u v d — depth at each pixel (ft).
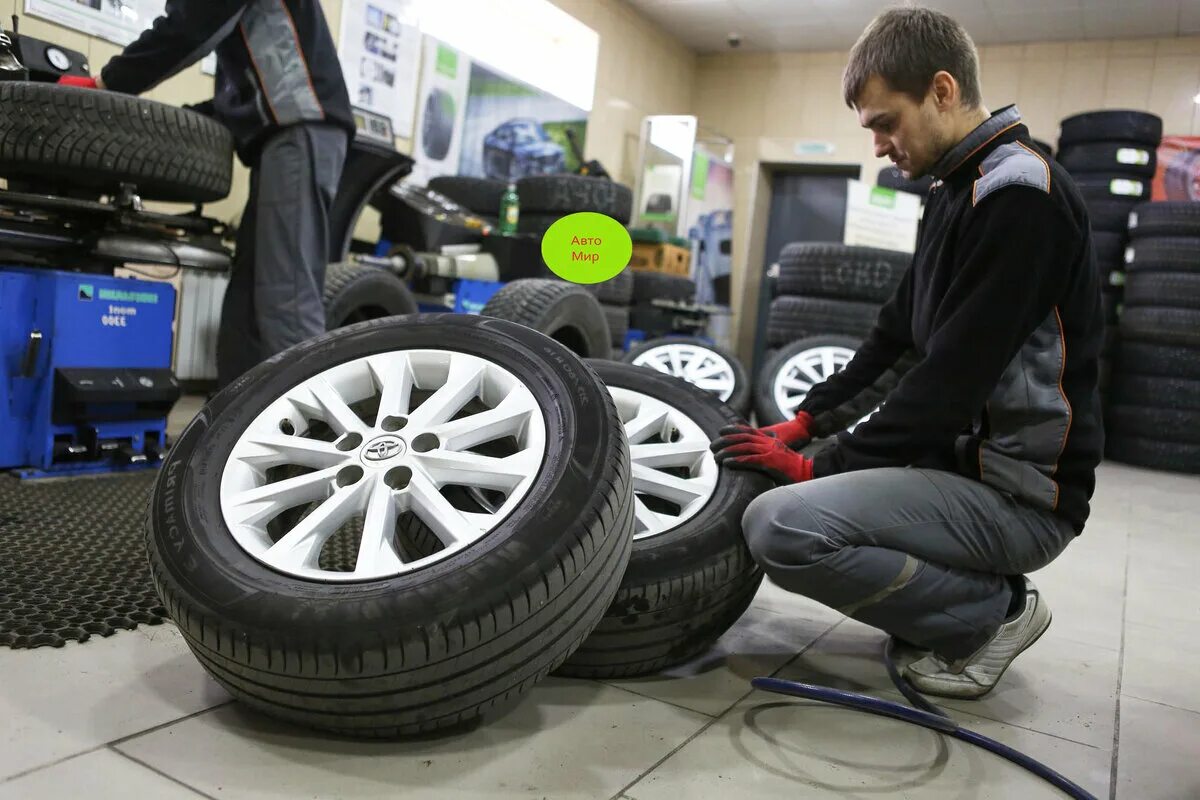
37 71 9.00
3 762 3.38
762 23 28.30
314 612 3.55
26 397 8.29
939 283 4.92
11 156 7.64
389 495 4.17
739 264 31.55
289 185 8.76
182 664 4.50
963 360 4.44
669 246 21.97
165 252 8.76
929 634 4.82
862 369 5.84
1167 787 4.08
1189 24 24.63
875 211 20.58
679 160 26.94
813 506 4.69
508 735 4.01
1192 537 11.22
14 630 4.66
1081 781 4.08
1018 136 4.79
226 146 8.71
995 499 4.76
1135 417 19.99
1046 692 5.21
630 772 3.76
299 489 4.31
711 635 5.06
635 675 4.88
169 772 3.44
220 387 9.23
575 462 4.07
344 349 4.96
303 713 3.67
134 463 8.88
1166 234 19.74
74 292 8.27
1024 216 4.42
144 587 5.49
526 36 24.25
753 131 31.24
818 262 16.88
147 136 7.94
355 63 18.34
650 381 6.23
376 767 3.63
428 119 20.65
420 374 4.94
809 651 5.54
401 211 15.15
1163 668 5.81
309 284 8.93
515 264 15.74
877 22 4.87
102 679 4.22
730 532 4.97
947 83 4.68
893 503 4.67
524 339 4.86
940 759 4.13
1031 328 4.51
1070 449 4.74
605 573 3.98
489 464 4.20
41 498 7.45
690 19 28.50
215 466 4.41
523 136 23.81
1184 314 19.35
